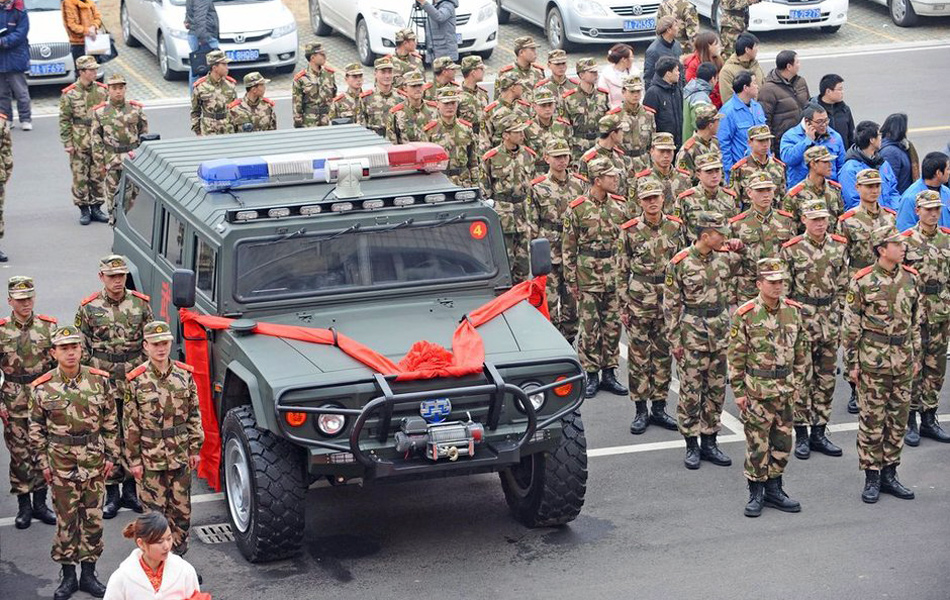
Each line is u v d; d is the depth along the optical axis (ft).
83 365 43.55
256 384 40.91
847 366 46.96
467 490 47.83
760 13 112.37
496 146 69.51
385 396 39.32
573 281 55.16
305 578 41.34
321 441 39.78
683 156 62.49
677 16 89.86
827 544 43.27
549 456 42.73
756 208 53.31
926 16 116.78
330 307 44.52
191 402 41.65
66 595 40.86
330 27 120.88
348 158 47.62
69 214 79.92
